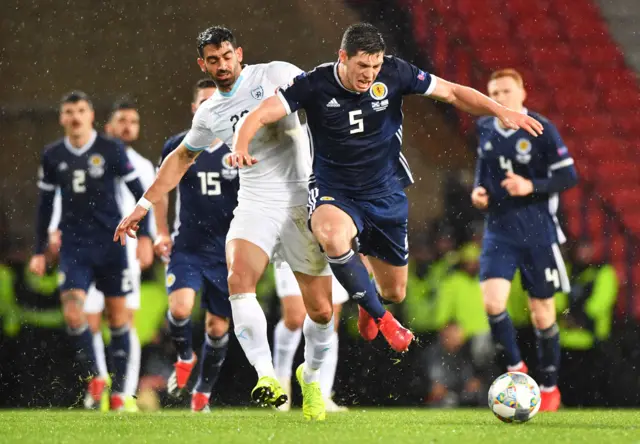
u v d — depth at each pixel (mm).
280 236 17250
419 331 27891
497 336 24719
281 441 12914
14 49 35438
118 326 25781
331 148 16266
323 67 15945
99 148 26188
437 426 15844
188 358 24031
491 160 25219
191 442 12898
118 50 35656
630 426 16266
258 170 17438
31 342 28219
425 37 37844
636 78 37719
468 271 28312
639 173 35156
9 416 19828
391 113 16281
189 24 36000
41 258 26672
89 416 19719
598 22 38719
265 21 36500
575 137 36312
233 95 17672
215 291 23609
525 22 38406
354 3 37250
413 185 33594
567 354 27578
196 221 23531
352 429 15055
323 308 16969
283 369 23859
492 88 25469
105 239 26016
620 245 32250
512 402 16312
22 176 34000
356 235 16266
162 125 35219
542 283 24875
